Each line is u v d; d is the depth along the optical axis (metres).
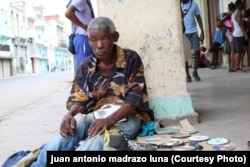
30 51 51.16
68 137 2.73
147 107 3.33
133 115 3.21
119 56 3.19
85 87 3.18
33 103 8.05
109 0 3.92
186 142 3.15
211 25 14.52
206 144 3.05
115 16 3.93
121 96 3.17
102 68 3.18
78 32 4.17
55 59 67.69
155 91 3.98
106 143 2.55
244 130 3.55
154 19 3.95
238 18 9.08
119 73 3.18
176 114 3.96
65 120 2.80
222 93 5.88
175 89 4.00
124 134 2.83
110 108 3.03
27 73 48.09
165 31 3.97
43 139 4.21
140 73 3.19
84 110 3.16
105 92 3.19
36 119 5.69
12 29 42.38
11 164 2.89
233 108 4.62
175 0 3.95
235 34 9.22
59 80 17.36
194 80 8.22
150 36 3.96
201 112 4.50
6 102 8.91
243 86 6.53
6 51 39.72
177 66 3.99
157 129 3.53
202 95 5.85
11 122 5.66
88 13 4.12
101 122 2.70
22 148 3.88
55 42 66.38
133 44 3.96
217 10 13.89
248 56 10.95
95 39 3.05
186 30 7.85
